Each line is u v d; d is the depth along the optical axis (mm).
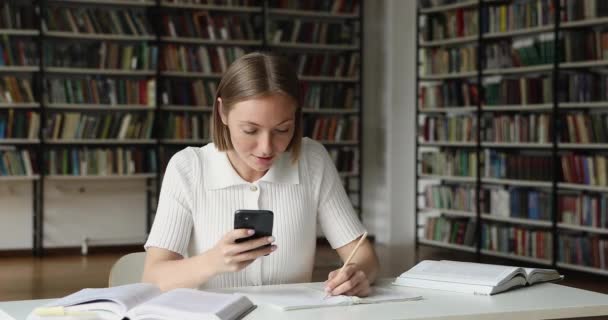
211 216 1901
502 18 6367
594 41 5629
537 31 6016
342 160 7609
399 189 7539
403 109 7520
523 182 6145
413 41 7516
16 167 6605
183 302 1476
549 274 1955
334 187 2031
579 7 5695
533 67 6066
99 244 7086
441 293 1771
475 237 6641
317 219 2061
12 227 6848
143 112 7113
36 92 6668
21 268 6023
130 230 7180
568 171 5816
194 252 1935
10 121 6535
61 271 5887
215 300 1502
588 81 5656
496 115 6500
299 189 1960
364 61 7734
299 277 1966
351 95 7598
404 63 7500
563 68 5820
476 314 1556
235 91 1650
